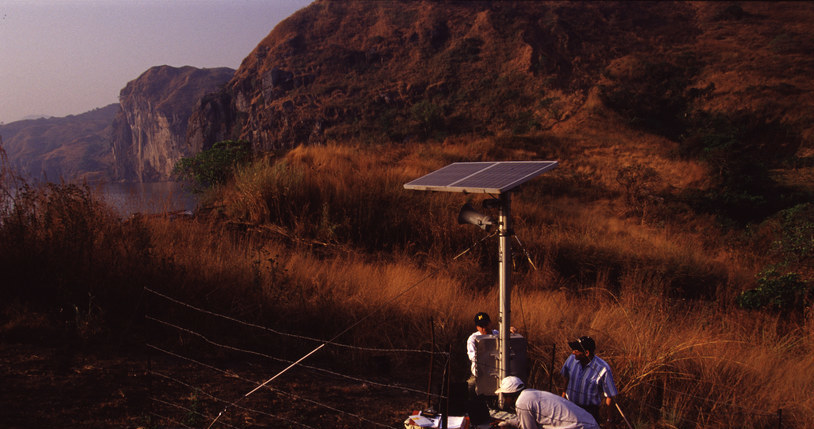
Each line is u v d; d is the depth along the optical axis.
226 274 7.21
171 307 6.03
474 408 4.17
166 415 3.95
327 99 111.38
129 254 6.84
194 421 3.88
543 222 15.59
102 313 5.51
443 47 117.88
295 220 10.94
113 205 8.48
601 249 12.51
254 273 7.21
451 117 88.88
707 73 63.38
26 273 5.95
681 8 110.62
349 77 118.81
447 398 3.79
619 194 27.44
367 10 142.12
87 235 6.80
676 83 54.19
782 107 48.28
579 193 27.52
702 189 28.45
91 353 4.83
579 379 4.15
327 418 4.36
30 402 3.75
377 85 110.75
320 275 8.37
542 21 111.19
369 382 5.42
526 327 6.91
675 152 35.28
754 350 6.52
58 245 6.47
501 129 77.44
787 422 5.03
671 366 5.59
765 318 8.38
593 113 52.78
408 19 130.50
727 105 51.25
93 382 4.27
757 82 56.28
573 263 11.76
